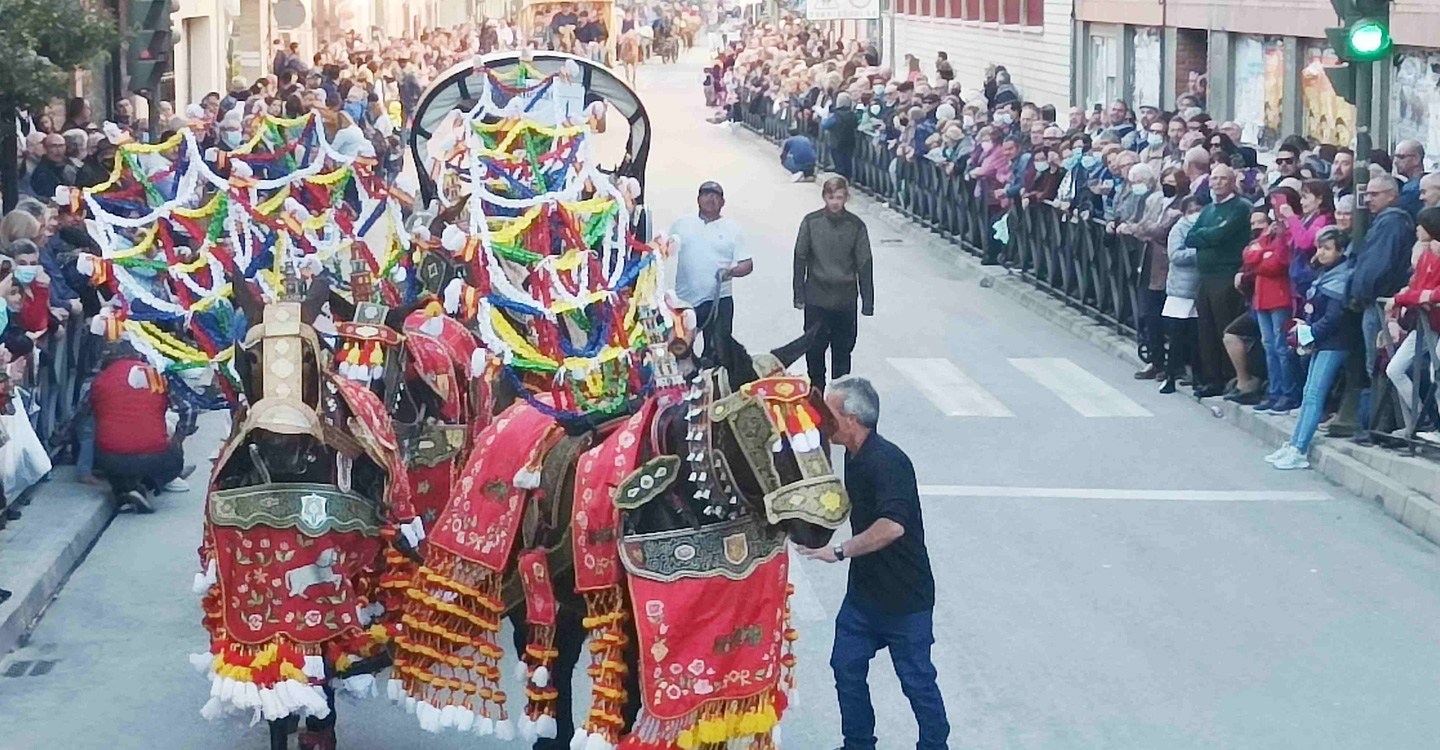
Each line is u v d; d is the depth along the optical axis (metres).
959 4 41.44
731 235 13.98
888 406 15.51
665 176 34.41
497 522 7.37
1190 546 11.38
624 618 6.83
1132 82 28.72
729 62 51.03
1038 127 22.22
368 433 7.42
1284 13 22.39
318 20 46.94
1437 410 12.41
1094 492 12.68
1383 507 12.24
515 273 7.79
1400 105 19.27
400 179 9.38
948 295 21.55
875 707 8.73
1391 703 8.79
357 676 7.74
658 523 6.63
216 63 36.00
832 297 14.52
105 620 10.14
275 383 7.16
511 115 9.54
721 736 6.61
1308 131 22.05
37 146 16.53
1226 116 24.78
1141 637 9.70
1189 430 14.59
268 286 8.21
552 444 7.27
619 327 7.40
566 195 7.80
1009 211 22.19
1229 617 10.03
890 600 7.54
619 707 6.82
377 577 7.84
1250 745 8.27
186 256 8.35
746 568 6.62
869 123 31.41
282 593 7.19
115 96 20.98
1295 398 14.45
